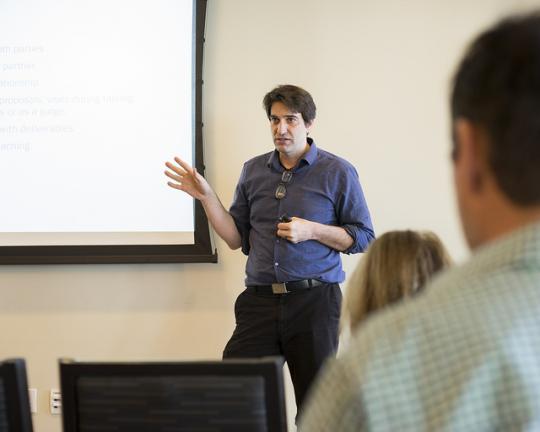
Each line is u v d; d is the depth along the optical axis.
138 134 4.39
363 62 4.39
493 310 0.79
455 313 0.80
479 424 0.75
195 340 4.47
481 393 0.75
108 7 4.40
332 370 0.85
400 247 1.81
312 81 4.40
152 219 4.39
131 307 4.50
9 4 4.45
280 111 3.86
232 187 4.43
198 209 4.36
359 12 4.39
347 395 0.80
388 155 4.39
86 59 4.41
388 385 0.78
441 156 4.38
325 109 4.40
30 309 4.54
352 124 4.39
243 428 1.52
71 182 4.43
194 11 4.34
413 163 4.39
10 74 4.45
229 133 4.43
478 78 0.86
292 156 3.92
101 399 1.56
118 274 4.50
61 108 4.43
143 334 4.49
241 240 4.12
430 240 1.87
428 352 0.79
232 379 1.52
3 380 1.58
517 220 0.85
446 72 4.36
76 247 4.43
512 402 0.74
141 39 4.39
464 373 0.76
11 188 4.45
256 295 3.87
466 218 0.92
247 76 4.42
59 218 4.43
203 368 1.52
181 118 4.37
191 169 3.87
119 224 4.40
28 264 4.45
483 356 0.76
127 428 1.55
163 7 4.37
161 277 4.48
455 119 0.90
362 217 3.88
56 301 4.54
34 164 4.44
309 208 3.85
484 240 0.90
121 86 4.40
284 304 3.79
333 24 4.39
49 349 4.54
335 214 3.93
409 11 4.37
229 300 4.45
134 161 4.39
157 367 1.54
